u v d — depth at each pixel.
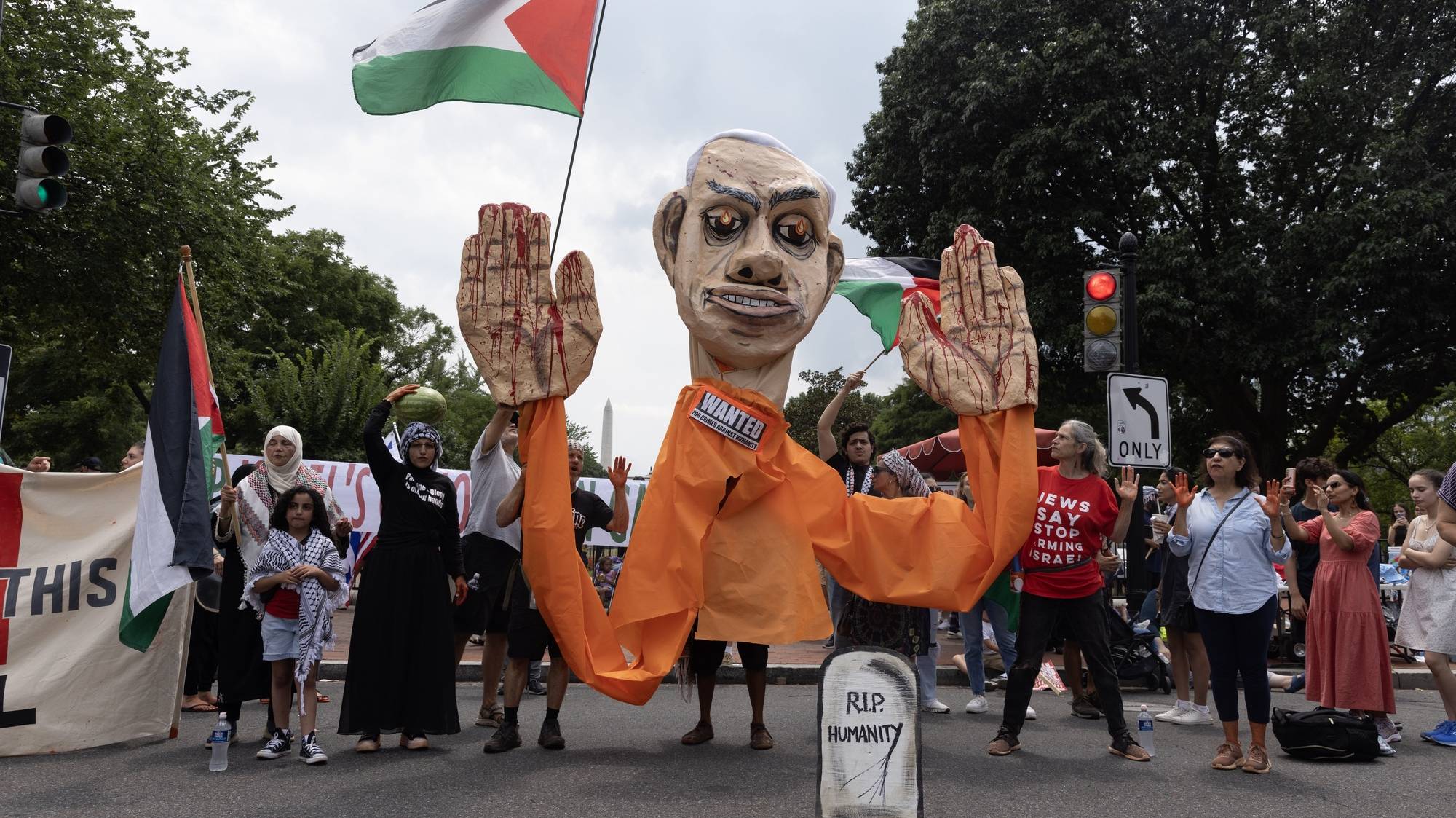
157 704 6.26
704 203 6.07
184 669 6.45
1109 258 17.67
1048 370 19.36
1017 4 17.95
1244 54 17.64
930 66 18.45
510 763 5.64
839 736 3.97
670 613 5.67
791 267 6.08
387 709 5.71
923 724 7.18
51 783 5.12
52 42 16.48
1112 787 5.24
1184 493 6.00
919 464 15.91
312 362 32.81
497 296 5.69
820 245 6.28
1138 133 17.27
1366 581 6.56
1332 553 6.71
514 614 6.04
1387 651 6.54
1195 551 5.82
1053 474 6.23
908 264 8.26
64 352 24.62
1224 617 5.72
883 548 6.00
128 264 17.36
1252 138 17.97
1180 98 17.88
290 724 6.85
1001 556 5.76
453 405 45.00
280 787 5.04
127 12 18.39
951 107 18.12
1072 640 7.54
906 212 19.72
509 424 6.99
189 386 6.12
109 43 17.91
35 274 17.03
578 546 6.76
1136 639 8.92
